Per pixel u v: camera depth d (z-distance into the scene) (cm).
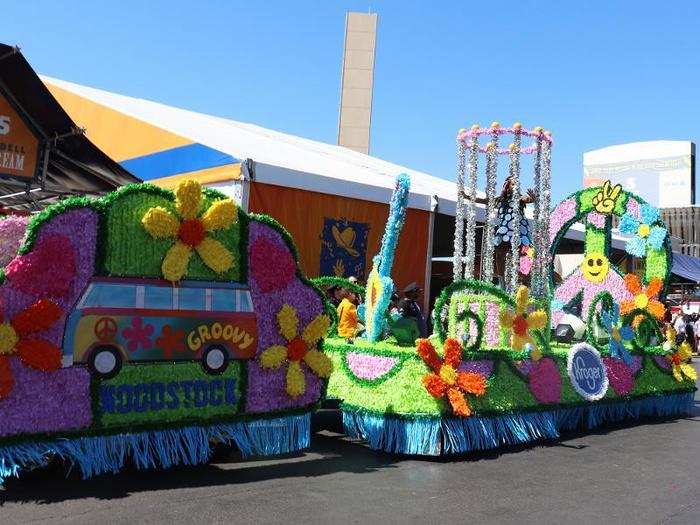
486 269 770
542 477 558
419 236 1267
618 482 552
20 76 685
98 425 471
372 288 722
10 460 436
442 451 605
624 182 6862
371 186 1180
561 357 760
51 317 448
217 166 1062
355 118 3488
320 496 472
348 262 1152
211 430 526
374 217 1193
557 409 732
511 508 467
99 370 471
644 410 898
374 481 521
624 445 714
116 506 425
